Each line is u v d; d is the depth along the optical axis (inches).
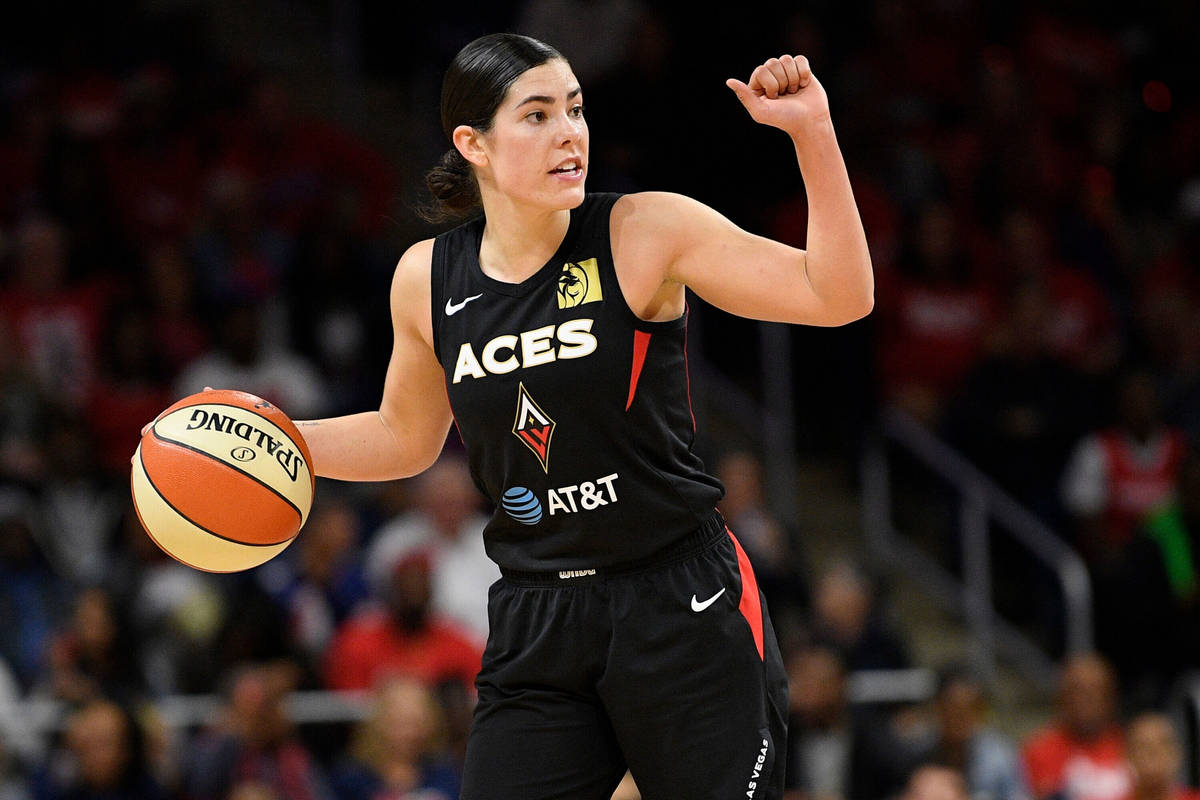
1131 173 1003.9
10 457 642.2
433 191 252.4
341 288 777.6
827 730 577.3
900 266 829.2
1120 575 717.9
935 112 967.6
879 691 605.9
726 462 684.7
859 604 645.3
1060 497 778.8
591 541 237.8
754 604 245.3
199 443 249.1
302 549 629.9
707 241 233.8
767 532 673.0
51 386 699.4
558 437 234.5
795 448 820.6
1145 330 874.8
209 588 597.6
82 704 531.2
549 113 231.0
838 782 572.1
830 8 969.5
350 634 576.7
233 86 876.0
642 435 234.2
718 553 243.3
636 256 234.2
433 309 245.0
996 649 762.2
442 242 249.9
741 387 844.6
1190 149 1023.0
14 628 583.2
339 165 866.8
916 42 997.8
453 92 236.5
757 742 239.0
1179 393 828.0
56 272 729.6
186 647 567.8
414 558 575.2
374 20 989.2
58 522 640.4
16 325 711.7
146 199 810.2
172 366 712.4
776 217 799.1
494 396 236.8
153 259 743.1
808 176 224.7
